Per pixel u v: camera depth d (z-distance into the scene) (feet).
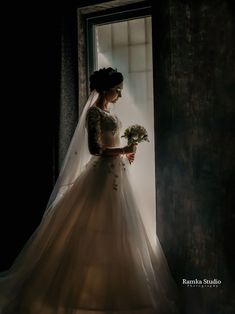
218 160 7.47
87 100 10.17
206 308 7.77
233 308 7.37
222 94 7.36
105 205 8.39
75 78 10.69
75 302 7.56
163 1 8.26
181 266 8.17
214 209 7.56
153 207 9.90
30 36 10.39
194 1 7.66
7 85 10.77
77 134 9.21
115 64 10.51
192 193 7.91
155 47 8.52
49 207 9.29
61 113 10.22
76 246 8.14
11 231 10.98
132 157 9.14
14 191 10.88
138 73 10.16
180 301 7.97
